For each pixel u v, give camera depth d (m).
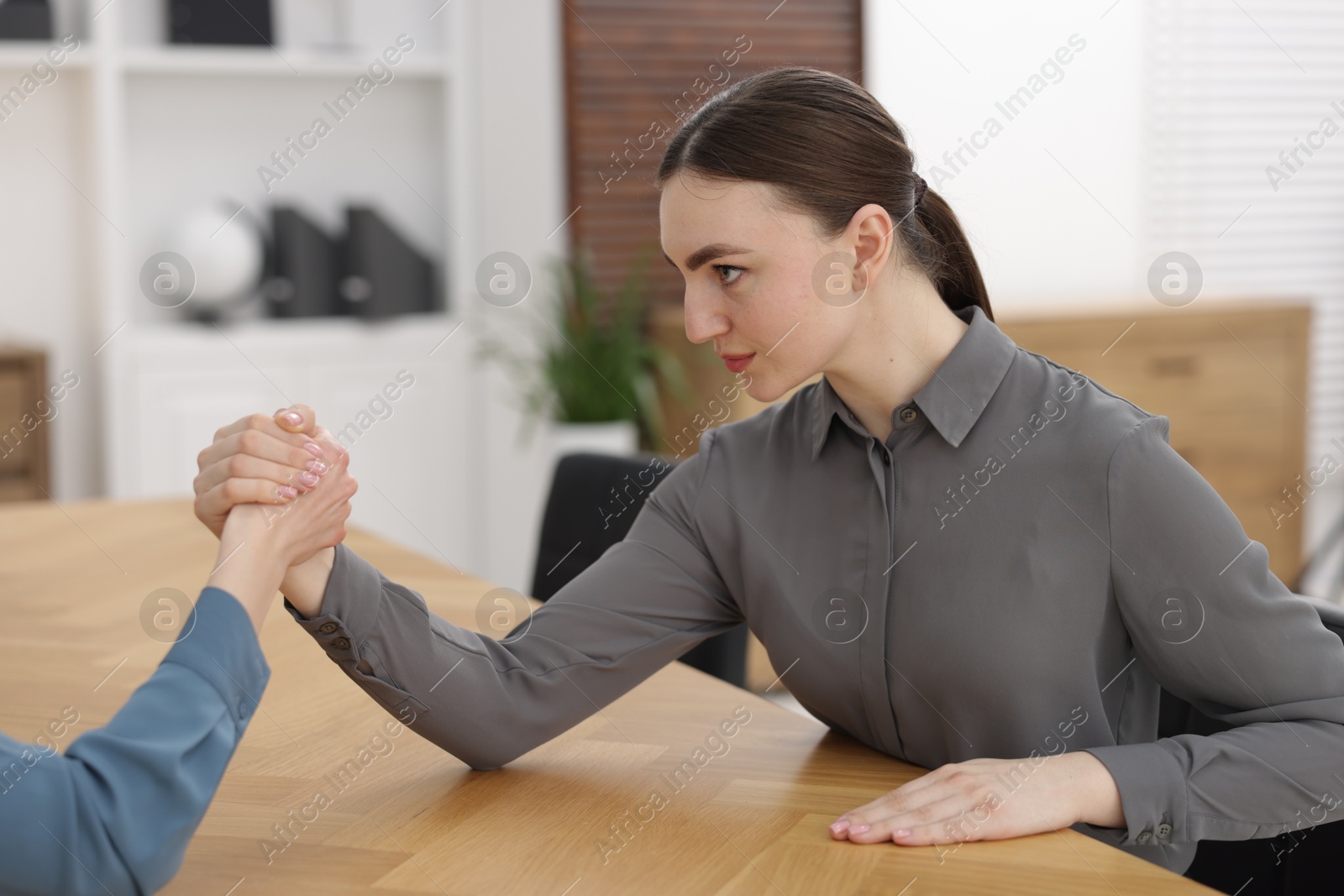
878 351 1.19
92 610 1.69
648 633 1.29
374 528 3.92
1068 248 4.29
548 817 1.04
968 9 4.10
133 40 3.71
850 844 0.97
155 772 0.85
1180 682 1.14
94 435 3.80
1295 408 4.00
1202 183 4.45
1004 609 1.14
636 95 4.00
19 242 3.67
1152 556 1.11
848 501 1.23
